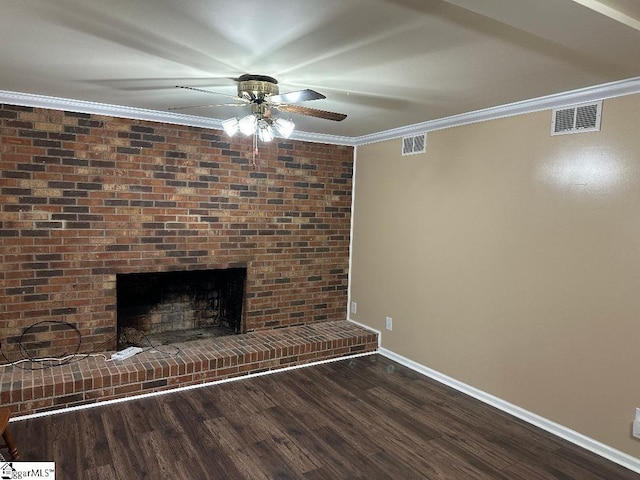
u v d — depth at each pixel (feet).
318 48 7.06
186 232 12.97
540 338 10.06
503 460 8.84
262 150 14.02
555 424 9.82
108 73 8.60
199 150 12.97
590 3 4.88
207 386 11.87
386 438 9.57
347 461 8.68
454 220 12.03
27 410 9.79
